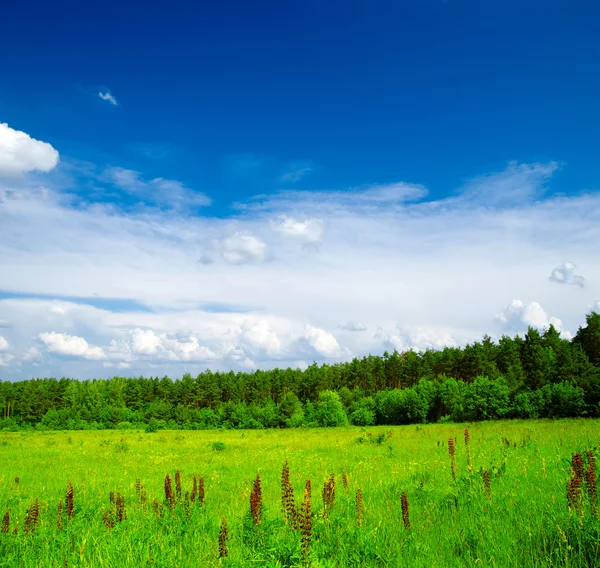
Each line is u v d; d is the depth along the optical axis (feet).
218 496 41.11
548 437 70.54
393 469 50.52
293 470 59.26
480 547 20.34
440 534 22.97
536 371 224.12
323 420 243.19
